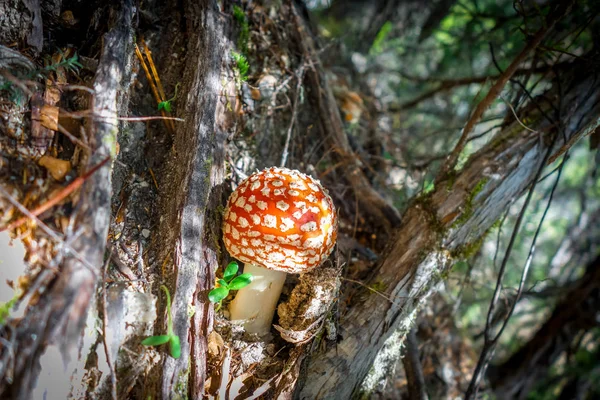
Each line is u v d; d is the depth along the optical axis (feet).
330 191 1.36
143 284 0.86
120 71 0.84
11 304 0.70
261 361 0.94
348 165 1.35
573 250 2.00
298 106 1.33
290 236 0.81
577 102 1.08
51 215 0.74
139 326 0.82
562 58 1.36
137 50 0.99
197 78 0.98
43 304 0.67
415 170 1.54
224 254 1.00
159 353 0.81
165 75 1.07
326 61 1.65
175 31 1.10
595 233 2.06
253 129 1.20
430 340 1.37
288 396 0.89
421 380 1.16
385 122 1.82
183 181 0.91
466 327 1.77
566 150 1.06
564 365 1.98
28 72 0.81
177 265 0.85
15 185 0.74
